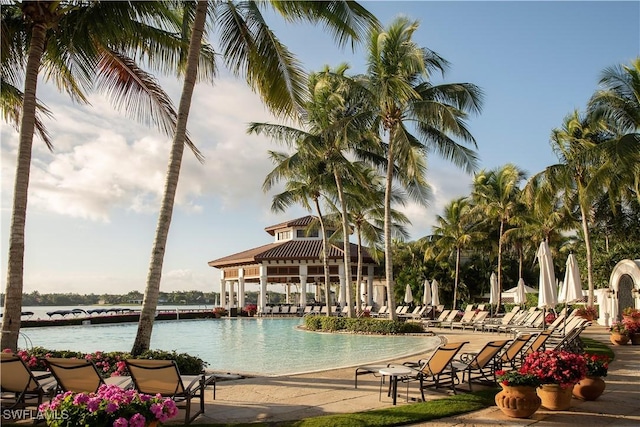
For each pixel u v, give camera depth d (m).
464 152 21.55
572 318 15.63
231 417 7.12
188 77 10.26
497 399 7.24
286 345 18.84
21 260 9.51
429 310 34.44
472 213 40.41
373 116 21.23
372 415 7.07
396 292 44.19
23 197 9.63
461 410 7.43
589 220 32.50
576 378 7.52
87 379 6.81
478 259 47.16
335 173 24.52
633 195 28.47
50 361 6.70
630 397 8.45
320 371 11.21
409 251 50.12
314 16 11.08
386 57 20.91
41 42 10.09
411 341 19.33
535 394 7.13
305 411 7.46
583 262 37.50
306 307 38.72
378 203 28.95
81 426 4.99
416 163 20.42
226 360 14.91
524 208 38.91
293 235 42.88
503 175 37.47
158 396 5.57
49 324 28.52
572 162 24.12
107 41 11.44
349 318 23.98
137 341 9.69
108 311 38.59
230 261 42.31
